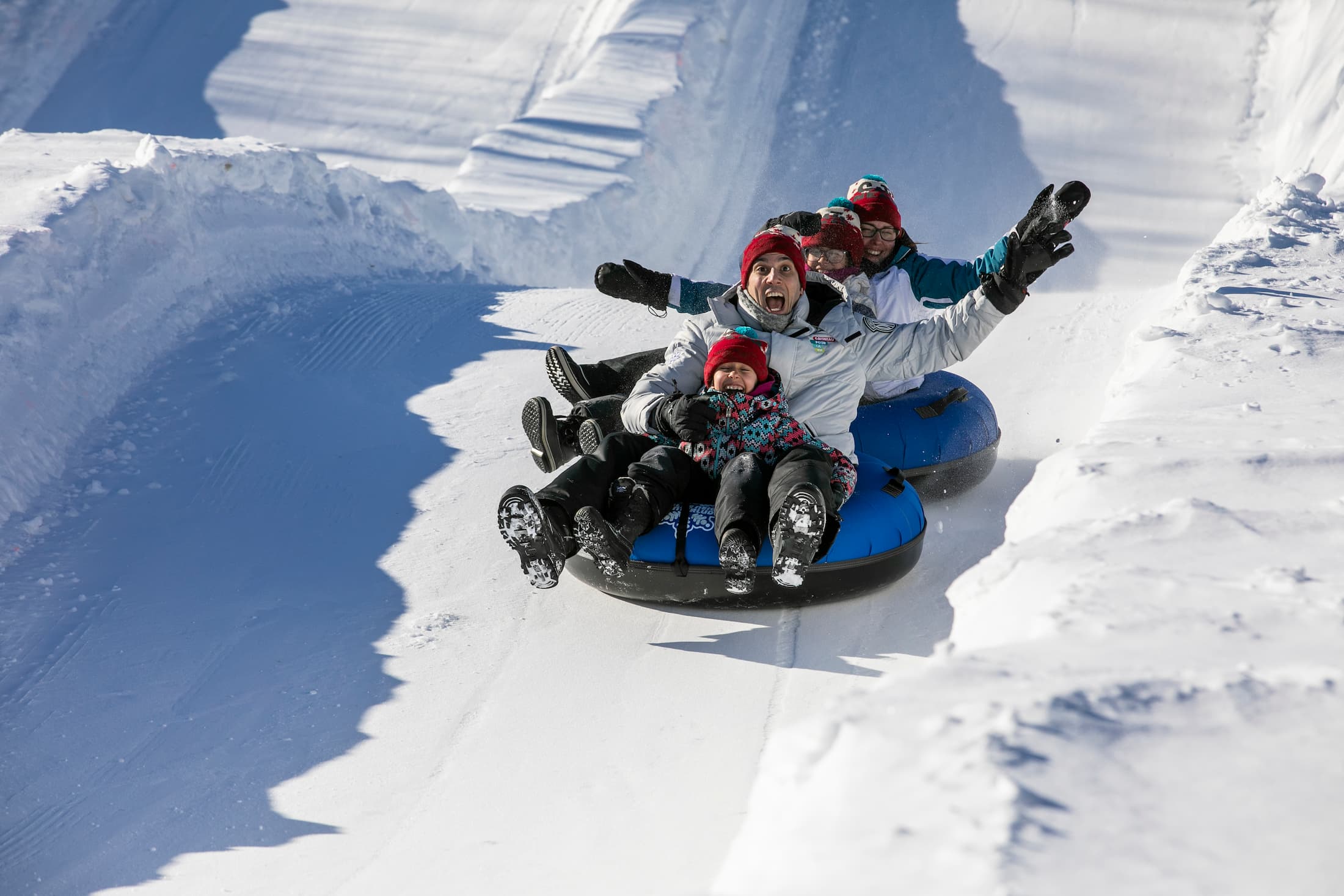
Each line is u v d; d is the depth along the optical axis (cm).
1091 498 961
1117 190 5938
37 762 1145
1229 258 2238
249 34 8256
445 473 1902
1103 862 465
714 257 5719
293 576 1554
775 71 7062
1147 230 5616
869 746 565
